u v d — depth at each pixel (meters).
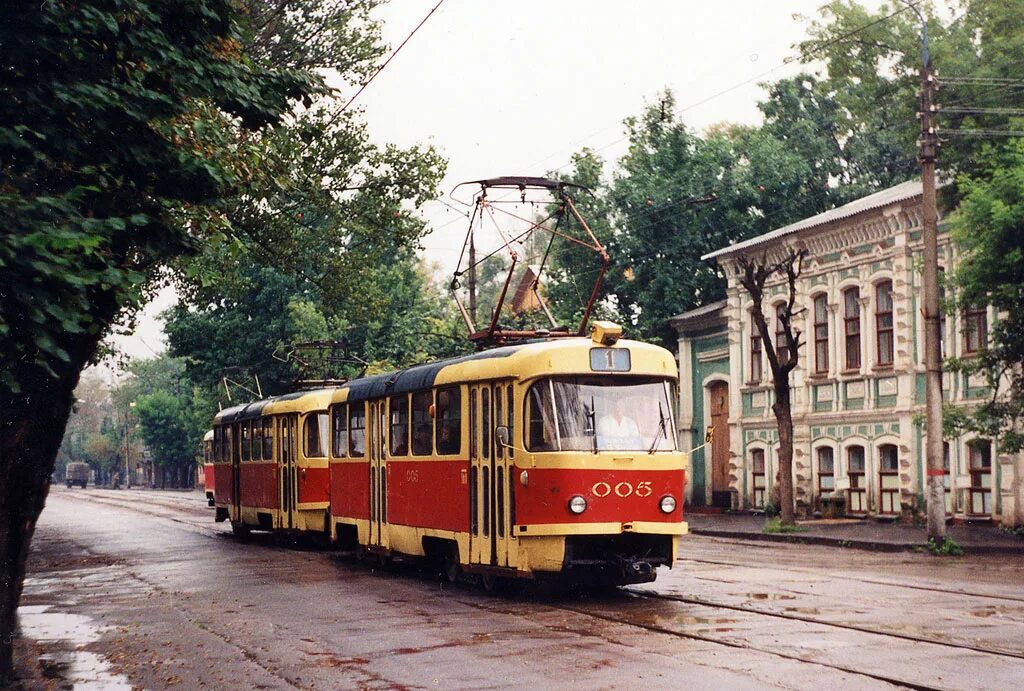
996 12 30.89
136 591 18.55
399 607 15.23
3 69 9.86
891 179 51.09
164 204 10.95
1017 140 25.94
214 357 55.84
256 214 27.41
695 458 44.28
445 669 10.66
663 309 47.12
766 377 38.94
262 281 55.06
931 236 25.80
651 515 15.30
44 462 10.11
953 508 31.03
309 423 26.64
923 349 32.09
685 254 47.59
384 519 20.20
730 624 12.82
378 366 43.75
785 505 30.53
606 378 15.58
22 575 10.21
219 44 11.66
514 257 19.95
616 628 12.72
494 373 16.22
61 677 11.20
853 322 35.19
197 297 29.81
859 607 14.23
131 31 10.46
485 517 16.39
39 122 9.87
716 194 47.16
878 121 49.06
